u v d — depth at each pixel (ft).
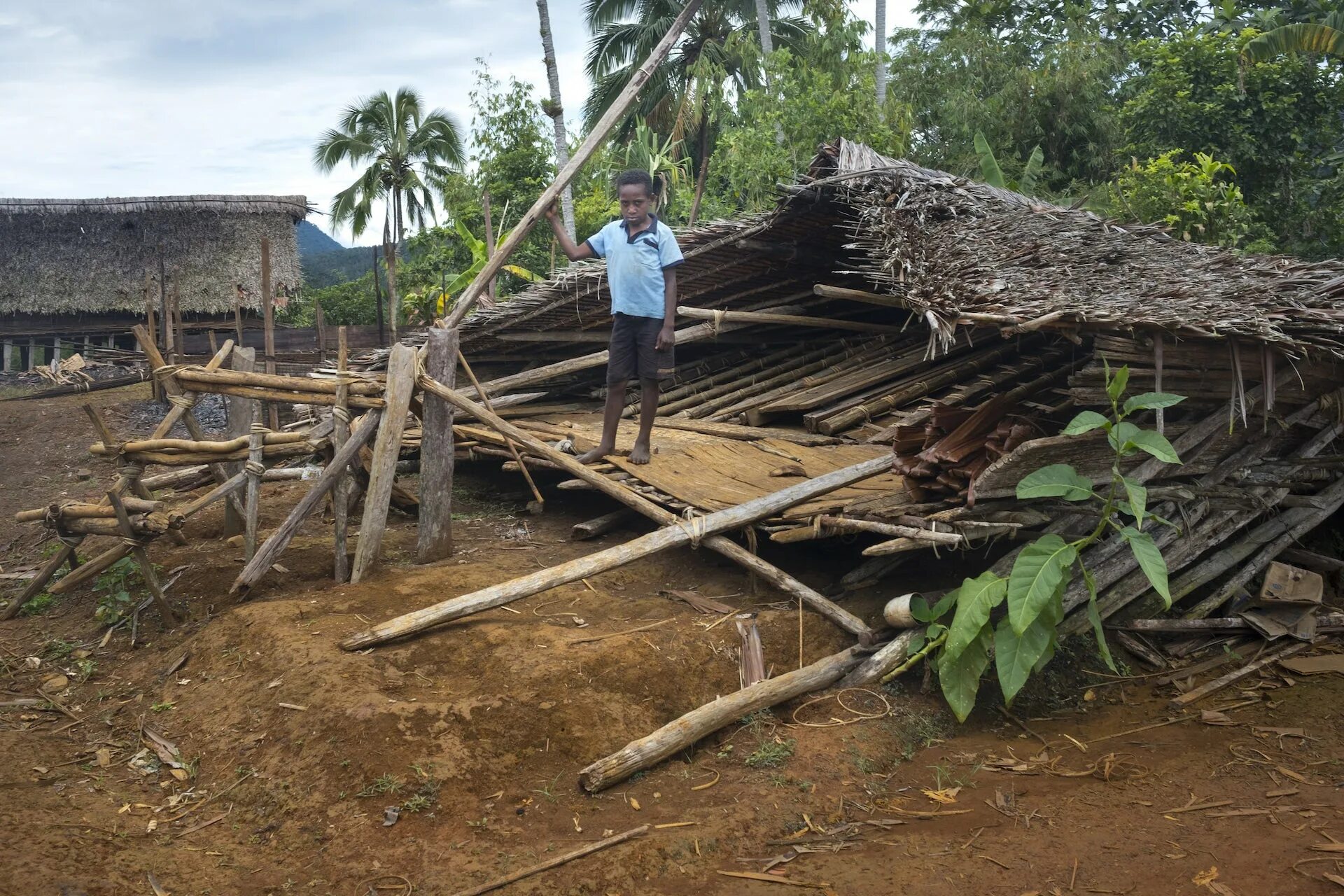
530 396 29.17
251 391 19.02
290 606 16.61
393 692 14.07
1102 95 62.13
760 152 56.34
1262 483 18.83
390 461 18.70
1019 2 75.15
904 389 25.90
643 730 14.08
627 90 26.43
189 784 13.04
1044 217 24.03
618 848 11.48
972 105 59.62
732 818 12.13
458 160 77.82
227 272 73.26
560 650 14.99
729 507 18.31
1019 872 11.07
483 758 13.00
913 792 13.19
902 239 20.63
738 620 16.42
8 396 57.93
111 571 20.30
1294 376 17.25
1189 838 11.68
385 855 11.38
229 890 10.78
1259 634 17.89
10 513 30.63
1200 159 41.60
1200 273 19.26
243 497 22.65
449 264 76.23
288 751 13.07
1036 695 16.20
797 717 14.96
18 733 14.15
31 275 70.44
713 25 83.56
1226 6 53.26
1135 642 17.69
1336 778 13.09
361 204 78.89
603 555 16.76
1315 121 49.03
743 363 33.14
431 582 17.99
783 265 29.14
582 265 27.63
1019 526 16.51
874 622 17.28
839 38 72.69
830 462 21.90
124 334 74.43
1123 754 14.15
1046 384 20.66
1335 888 10.48
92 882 10.48
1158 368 14.96
